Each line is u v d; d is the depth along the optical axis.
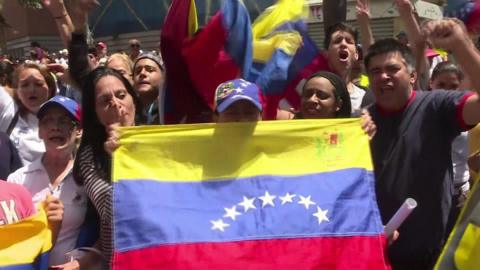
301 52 4.38
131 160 2.93
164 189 2.90
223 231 2.83
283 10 4.34
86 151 3.21
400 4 4.16
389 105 3.20
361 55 5.09
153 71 4.50
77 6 4.41
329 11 7.25
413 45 4.14
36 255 2.87
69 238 3.20
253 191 2.94
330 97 3.46
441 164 3.11
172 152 2.97
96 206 3.04
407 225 3.11
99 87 3.23
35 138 4.67
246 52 3.88
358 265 2.81
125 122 3.25
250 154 3.01
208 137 3.00
